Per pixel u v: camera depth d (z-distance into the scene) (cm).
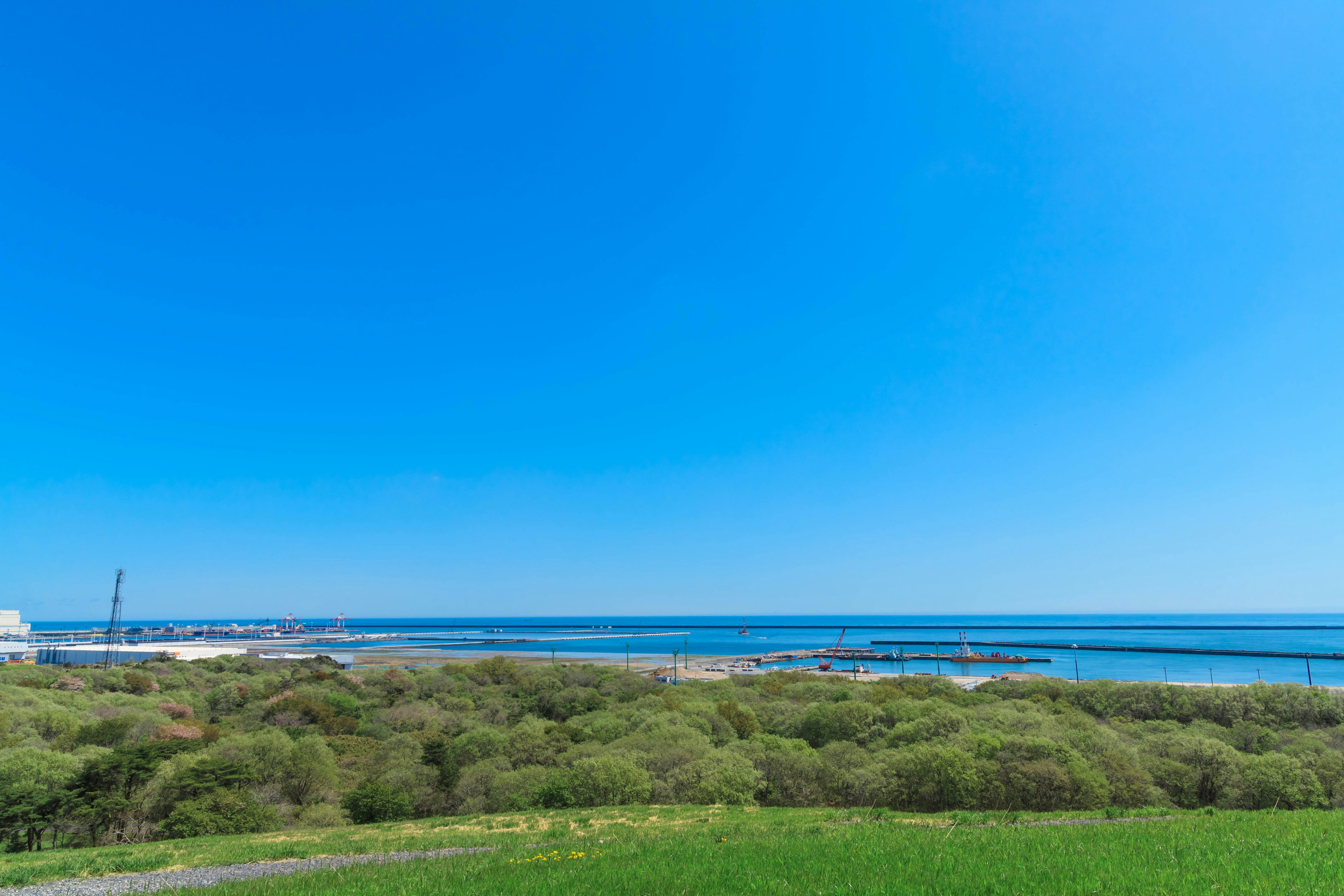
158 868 2875
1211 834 2184
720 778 5112
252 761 5556
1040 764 4769
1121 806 4712
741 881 1617
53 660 19500
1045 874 1536
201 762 4919
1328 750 5616
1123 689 9412
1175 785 5153
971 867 1647
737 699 10362
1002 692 10350
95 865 2897
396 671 14138
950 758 4847
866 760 5841
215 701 10062
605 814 4316
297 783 5612
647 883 1670
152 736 6806
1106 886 1402
